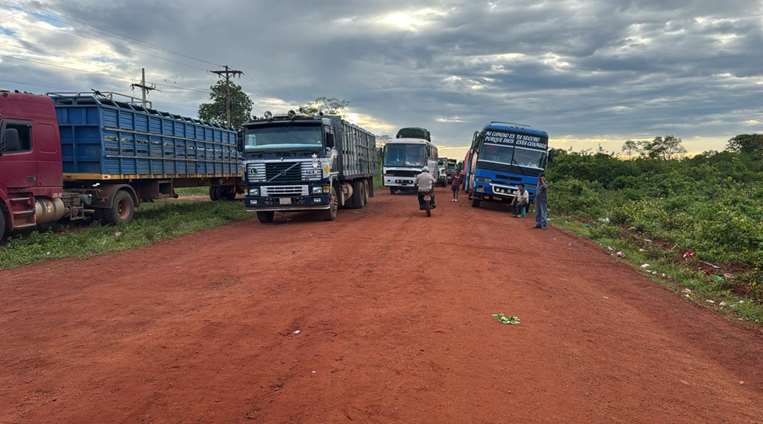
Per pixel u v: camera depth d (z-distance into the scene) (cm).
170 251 1170
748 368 570
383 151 3491
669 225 1669
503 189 2241
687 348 624
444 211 2184
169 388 452
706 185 2783
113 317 662
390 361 517
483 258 1100
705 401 471
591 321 698
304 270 946
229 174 2470
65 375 480
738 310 811
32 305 721
